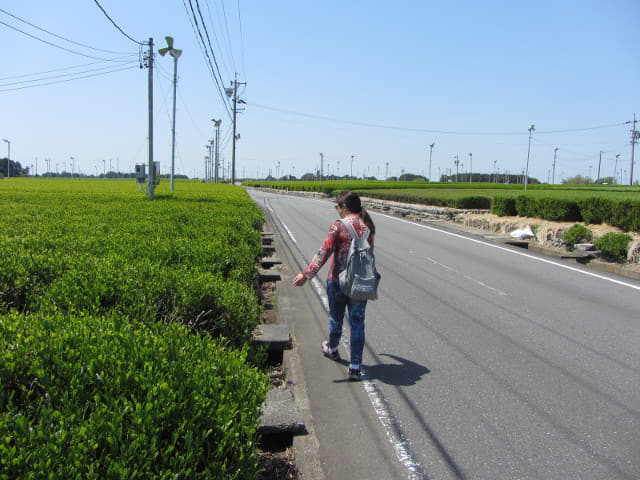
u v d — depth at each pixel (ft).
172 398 8.10
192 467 7.27
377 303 24.00
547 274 31.63
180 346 10.74
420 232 53.72
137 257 20.88
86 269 16.48
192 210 44.29
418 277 30.17
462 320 21.33
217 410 8.10
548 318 21.67
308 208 93.86
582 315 22.20
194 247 22.52
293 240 47.50
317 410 13.30
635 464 10.73
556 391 14.34
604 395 14.08
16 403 8.39
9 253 18.58
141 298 14.80
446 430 12.23
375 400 13.85
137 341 10.11
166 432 7.81
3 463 6.46
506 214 57.57
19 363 8.84
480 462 10.86
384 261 35.68
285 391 13.53
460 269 32.94
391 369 16.05
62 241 23.00
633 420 12.66
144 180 72.90
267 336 17.97
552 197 49.08
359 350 15.17
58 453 6.82
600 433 12.02
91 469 6.51
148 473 6.88
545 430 12.18
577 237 40.42
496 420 12.69
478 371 15.83
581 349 17.79
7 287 15.94
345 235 15.08
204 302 15.43
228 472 7.75
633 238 35.91
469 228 57.26
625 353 17.42
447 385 14.80
